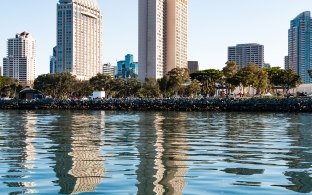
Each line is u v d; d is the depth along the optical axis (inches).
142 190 649.0
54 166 872.9
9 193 626.5
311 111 4274.1
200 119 2967.5
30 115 3730.3
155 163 916.0
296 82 7283.5
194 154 1072.8
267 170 834.8
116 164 900.6
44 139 1471.5
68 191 640.4
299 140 1456.7
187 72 7780.5
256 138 1528.1
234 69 7175.2
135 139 1472.7
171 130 1911.9
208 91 7726.4
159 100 5167.3
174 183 701.9
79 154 1062.4
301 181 721.6
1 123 2500.0
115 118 3134.8
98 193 627.5
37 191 639.8
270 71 7519.7
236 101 4672.7
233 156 1037.2
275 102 4500.5
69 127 2127.2
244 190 652.1
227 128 2052.2
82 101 5413.4
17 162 926.4
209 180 728.3
